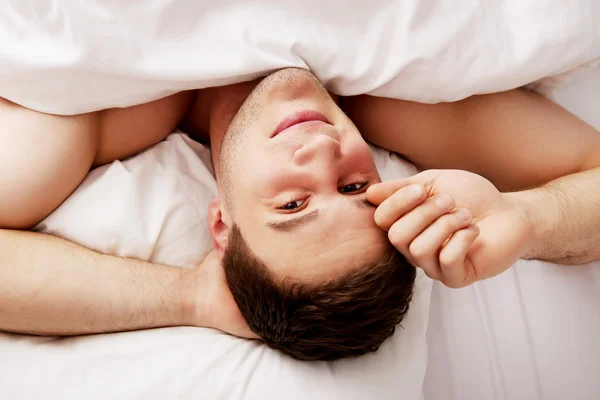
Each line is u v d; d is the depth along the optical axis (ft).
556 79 3.16
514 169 3.21
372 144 3.50
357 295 2.39
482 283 3.38
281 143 2.55
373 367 2.72
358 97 3.34
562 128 3.10
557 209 2.77
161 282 2.79
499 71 2.87
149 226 2.94
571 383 3.19
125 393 2.57
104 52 2.62
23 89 2.67
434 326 3.31
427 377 3.23
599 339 3.22
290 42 2.74
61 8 2.57
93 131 2.89
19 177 2.63
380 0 2.84
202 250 3.08
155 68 2.69
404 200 2.24
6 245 2.59
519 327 3.29
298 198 2.48
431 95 3.01
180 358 2.69
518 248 2.45
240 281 2.61
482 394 3.22
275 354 2.74
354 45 2.89
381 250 2.43
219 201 2.93
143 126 3.07
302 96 2.71
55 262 2.63
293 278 2.41
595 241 2.94
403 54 2.83
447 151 3.34
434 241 2.23
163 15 2.67
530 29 2.82
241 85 3.00
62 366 2.59
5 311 2.53
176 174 3.11
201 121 3.40
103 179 2.94
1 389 2.51
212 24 2.75
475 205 2.53
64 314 2.60
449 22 2.82
